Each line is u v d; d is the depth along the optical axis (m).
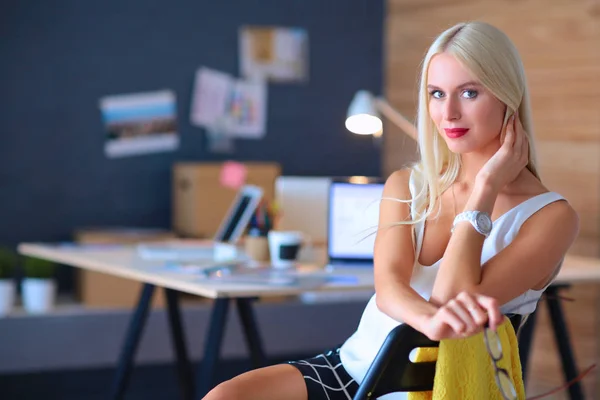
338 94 5.83
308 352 5.48
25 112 5.18
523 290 2.05
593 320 4.67
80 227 5.30
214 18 5.53
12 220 5.18
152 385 5.34
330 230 3.71
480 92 2.08
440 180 2.24
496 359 1.83
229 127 5.59
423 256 2.21
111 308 4.89
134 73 5.38
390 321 2.20
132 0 5.35
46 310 4.80
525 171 2.18
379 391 2.02
